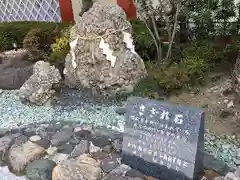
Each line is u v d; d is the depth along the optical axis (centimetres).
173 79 225
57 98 232
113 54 223
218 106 208
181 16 258
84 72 231
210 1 251
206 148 175
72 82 239
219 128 190
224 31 262
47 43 288
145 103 161
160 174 158
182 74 228
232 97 214
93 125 201
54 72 231
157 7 265
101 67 225
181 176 151
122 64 223
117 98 225
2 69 268
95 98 228
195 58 242
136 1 257
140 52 263
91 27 225
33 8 368
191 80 229
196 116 148
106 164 170
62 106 225
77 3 341
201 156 154
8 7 386
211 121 196
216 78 237
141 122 162
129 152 166
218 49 259
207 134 186
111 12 226
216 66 252
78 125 203
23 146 187
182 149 151
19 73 258
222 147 176
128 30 232
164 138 155
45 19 365
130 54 226
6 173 181
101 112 214
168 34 257
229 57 255
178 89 225
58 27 304
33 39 284
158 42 262
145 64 249
